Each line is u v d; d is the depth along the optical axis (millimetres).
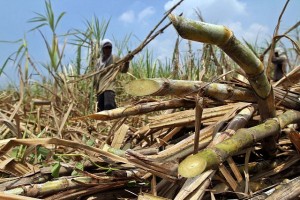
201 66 3342
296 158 1688
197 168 1150
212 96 1487
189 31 1158
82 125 3117
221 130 1741
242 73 1564
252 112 1748
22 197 1351
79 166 1742
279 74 3875
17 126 2365
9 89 4516
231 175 1633
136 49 1877
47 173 1705
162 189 1570
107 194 1635
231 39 1248
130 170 1674
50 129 2727
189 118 2010
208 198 1544
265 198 1322
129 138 2230
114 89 4711
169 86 1329
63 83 3951
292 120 1599
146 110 1726
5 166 1860
